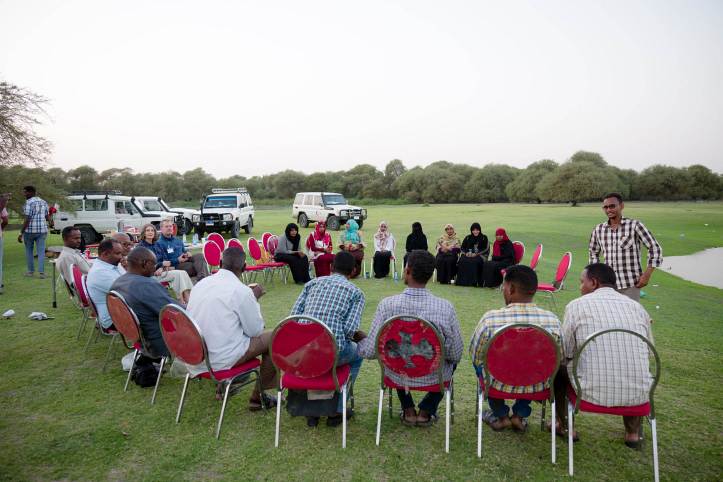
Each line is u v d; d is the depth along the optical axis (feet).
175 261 23.26
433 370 9.45
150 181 280.92
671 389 13.07
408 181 326.24
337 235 63.41
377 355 9.66
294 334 9.17
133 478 8.57
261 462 9.12
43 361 14.98
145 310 11.89
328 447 9.73
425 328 9.12
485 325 9.52
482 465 9.05
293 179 342.85
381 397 9.95
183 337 9.98
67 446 9.71
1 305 22.79
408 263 10.00
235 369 10.54
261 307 22.66
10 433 10.27
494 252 29.58
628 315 8.94
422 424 10.65
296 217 80.23
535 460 9.26
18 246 50.37
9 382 13.24
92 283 13.91
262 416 11.21
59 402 11.92
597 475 8.73
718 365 15.08
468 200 315.58
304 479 8.54
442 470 8.86
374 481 8.48
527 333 8.57
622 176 319.27
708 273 43.86
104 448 9.64
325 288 10.42
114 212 51.57
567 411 9.89
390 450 9.62
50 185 47.62
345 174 371.35
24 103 40.93
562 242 62.44
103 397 12.25
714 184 314.35
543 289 22.74
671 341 17.88
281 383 9.76
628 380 8.50
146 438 10.08
